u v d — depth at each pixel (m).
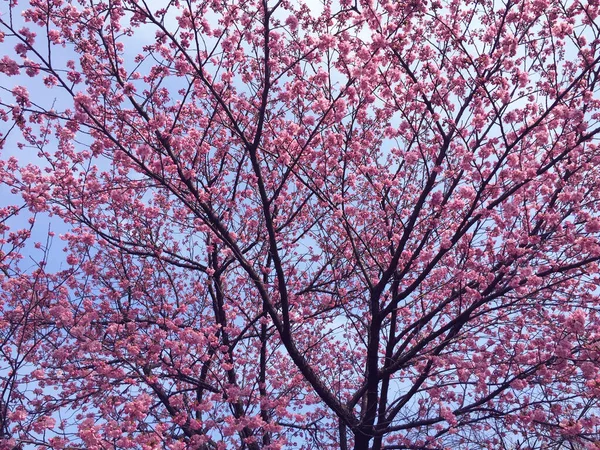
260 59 7.36
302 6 6.64
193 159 8.75
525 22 7.46
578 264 6.54
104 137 7.74
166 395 7.48
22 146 8.15
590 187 8.48
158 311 8.59
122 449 5.97
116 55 6.70
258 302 10.29
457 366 7.34
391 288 8.84
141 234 9.12
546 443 7.30
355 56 6.83
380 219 9.22
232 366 7.73
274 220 9.55
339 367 10.68
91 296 9.09
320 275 10.14
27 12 6.29
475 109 7.55
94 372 7.50
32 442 5.71
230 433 6.74
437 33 8.40
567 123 7.28
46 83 6.48
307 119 7.14
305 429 8.97
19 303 8.42
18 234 7.95
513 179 6.92
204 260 10.60
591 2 7.22
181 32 7.00
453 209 7.92
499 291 7.27
